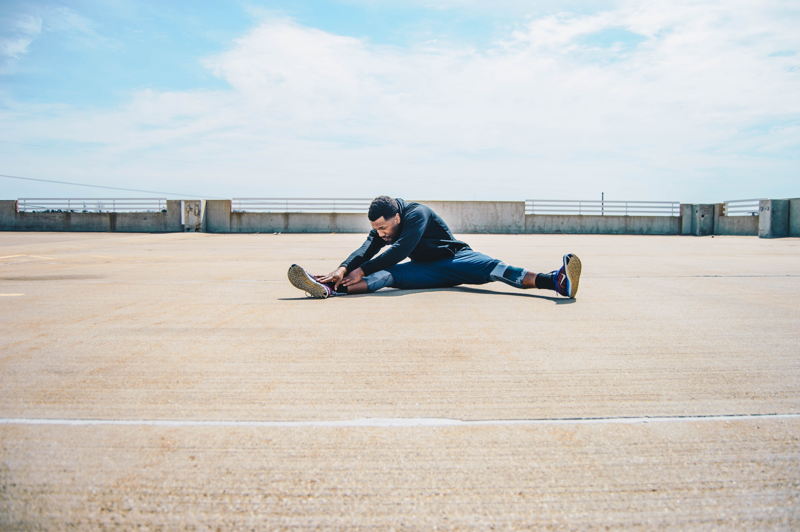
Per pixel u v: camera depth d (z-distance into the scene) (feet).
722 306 12.24
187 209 66.74
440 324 10.23
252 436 5.09
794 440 4.99
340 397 6.17
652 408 5.81
